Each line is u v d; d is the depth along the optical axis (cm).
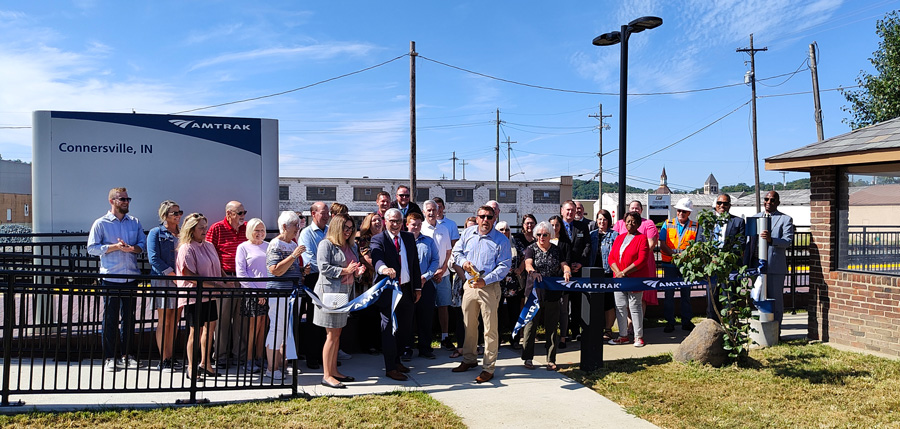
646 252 771
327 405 518
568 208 779
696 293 1106
